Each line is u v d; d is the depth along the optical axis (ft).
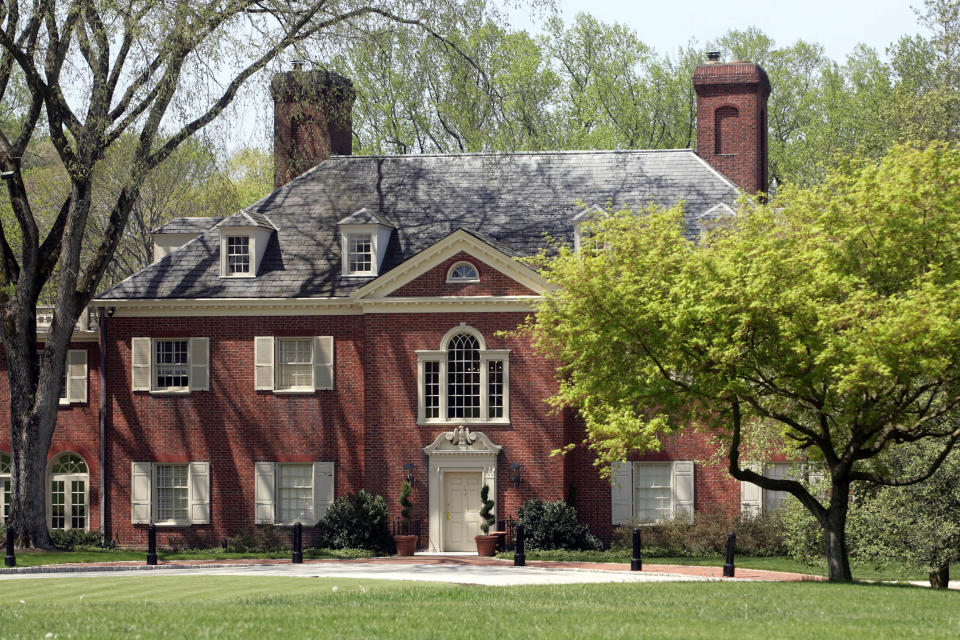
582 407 116.67
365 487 153.69
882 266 100.63
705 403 106.01
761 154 179.11
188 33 131.03
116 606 78.48
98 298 161.17
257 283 160.97
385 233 161.27
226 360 160.97
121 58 142.51
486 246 151.53
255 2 141.59
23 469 146.00
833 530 106.32
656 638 61.57
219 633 61.72
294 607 75.66
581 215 157.48
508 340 151.94
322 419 159.12
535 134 160.66
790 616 71.87
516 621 67.72
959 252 99.04
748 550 146.72
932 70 212.43
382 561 139.03
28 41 139.13
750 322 100.48
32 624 66.59
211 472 160.15
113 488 161.27
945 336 90.79
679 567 130.93
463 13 147.33
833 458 107.14
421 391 152.87
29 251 147.64
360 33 144.97
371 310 154.71
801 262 99.96
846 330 96.02
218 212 235.40
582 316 111.45
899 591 89.56
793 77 251.80
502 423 151.33
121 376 162.40
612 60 253.44
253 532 157.58
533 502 148.46
